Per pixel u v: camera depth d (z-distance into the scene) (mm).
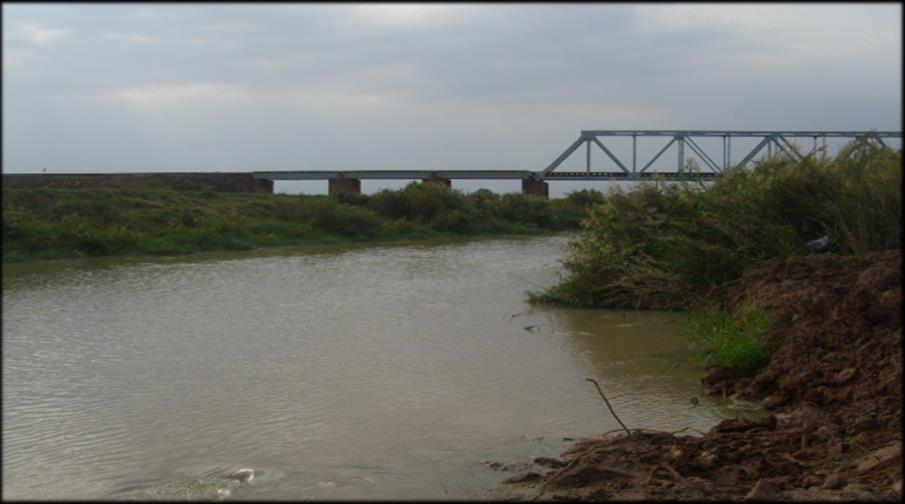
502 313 11141
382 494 4613
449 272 16625
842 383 6230
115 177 30625
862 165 10703
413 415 6219
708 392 6887
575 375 7516
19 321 10172
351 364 7930
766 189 11172
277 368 7750
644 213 12227
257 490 4688
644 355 8359
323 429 5867
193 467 5086
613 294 11750
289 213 27234
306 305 11750
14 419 6078
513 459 5254
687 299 10922
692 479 4664
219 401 6566
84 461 5184
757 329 7461
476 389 7000
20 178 27375
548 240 28188
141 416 6172
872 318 6898
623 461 4984
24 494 4625
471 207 33625
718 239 11242
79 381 7199
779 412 6258
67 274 15102
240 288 13594
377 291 13391
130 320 10320
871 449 5027
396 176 52312
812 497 4277
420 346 8820
